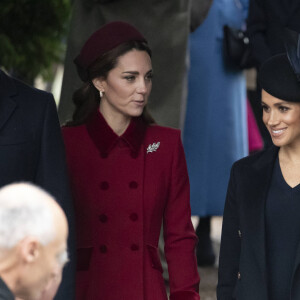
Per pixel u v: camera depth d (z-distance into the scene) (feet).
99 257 44.70
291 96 40.65
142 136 45.39
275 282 41.68
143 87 44.83
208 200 79.77
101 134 45.24
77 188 45.32
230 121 80.59
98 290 44.42
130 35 44.70
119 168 45.01
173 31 69.87
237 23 80.74
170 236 45.68
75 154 45.47
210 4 77.10
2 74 38.68
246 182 42.86
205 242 84.23
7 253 24.59
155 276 44.68
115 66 44.62
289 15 72.13
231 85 80.59
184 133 79.51
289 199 41.57
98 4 71.20
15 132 37.78
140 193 44.75
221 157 80.12
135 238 44.55
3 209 24.63
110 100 45.16
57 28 97.71
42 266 24.93
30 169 38.29
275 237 41.73
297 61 40.37
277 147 43.06
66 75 72.02
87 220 45.14
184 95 70.79
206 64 79.00
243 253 42.32
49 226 24.72
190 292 44.86
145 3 70.23
